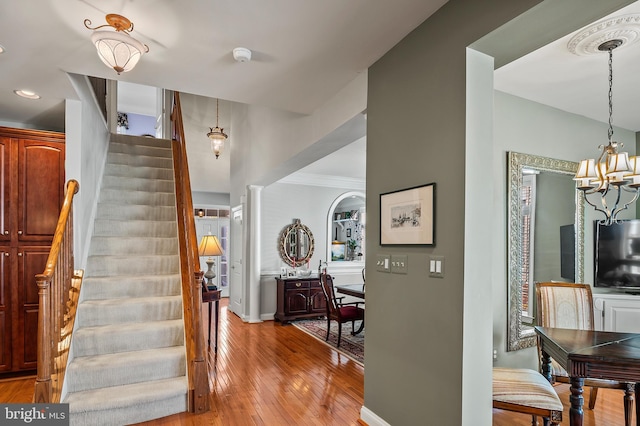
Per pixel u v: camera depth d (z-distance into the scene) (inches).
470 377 69.7
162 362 112.7
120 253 148.7
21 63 97.4
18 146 133.0
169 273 148.2
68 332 107.3
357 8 75.6
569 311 114.3
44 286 90.9
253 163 221.0
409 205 85.5
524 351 128.0
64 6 73.1
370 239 101.5
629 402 97.5
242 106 247.9
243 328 218.1
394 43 90.4
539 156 131.1
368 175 102.7
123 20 77.0
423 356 80.0
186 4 73.0
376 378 97.2
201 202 345.7
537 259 130.5
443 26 76.3
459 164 71.8
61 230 106.4
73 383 102.4
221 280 354.3
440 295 75.6
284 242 255.8
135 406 101.3
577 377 75.0
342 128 120.0
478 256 71.5
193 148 319.0
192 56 95.0
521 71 107.6
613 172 101.2
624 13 78.5
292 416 106.1
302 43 89.0
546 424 84.4
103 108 173.0
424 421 79.0
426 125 80.8
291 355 165.9
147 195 173.6
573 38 88.7
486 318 72.0
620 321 140.6
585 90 121.4
